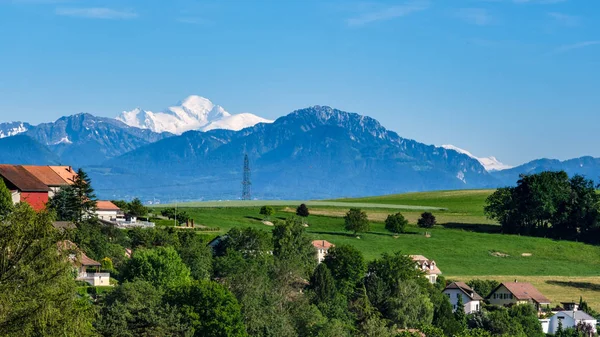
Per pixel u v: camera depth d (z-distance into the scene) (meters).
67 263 63.59
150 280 145.00
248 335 124.75
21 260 61.56
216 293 119.00
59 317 60.72
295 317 144.50
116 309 110.81
